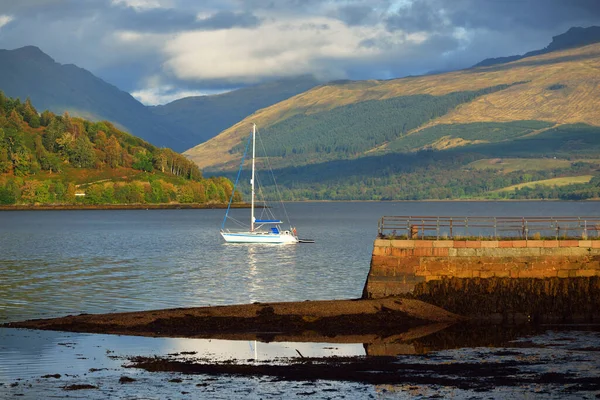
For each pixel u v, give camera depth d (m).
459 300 70.94
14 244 174.38
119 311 76.06
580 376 49.91
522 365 52.94
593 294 71.69
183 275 106.81
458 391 46.88
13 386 47.91
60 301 81.88
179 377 50.19
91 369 51.97
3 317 72.06
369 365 53.38
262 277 104.12
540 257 72.12
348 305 69.62
